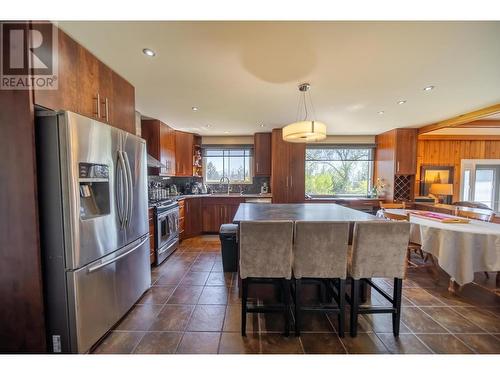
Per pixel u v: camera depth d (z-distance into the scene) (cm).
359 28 164
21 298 149
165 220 360
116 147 197
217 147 574
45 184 150
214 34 172
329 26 162
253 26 163
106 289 184
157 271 317
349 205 529
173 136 488
